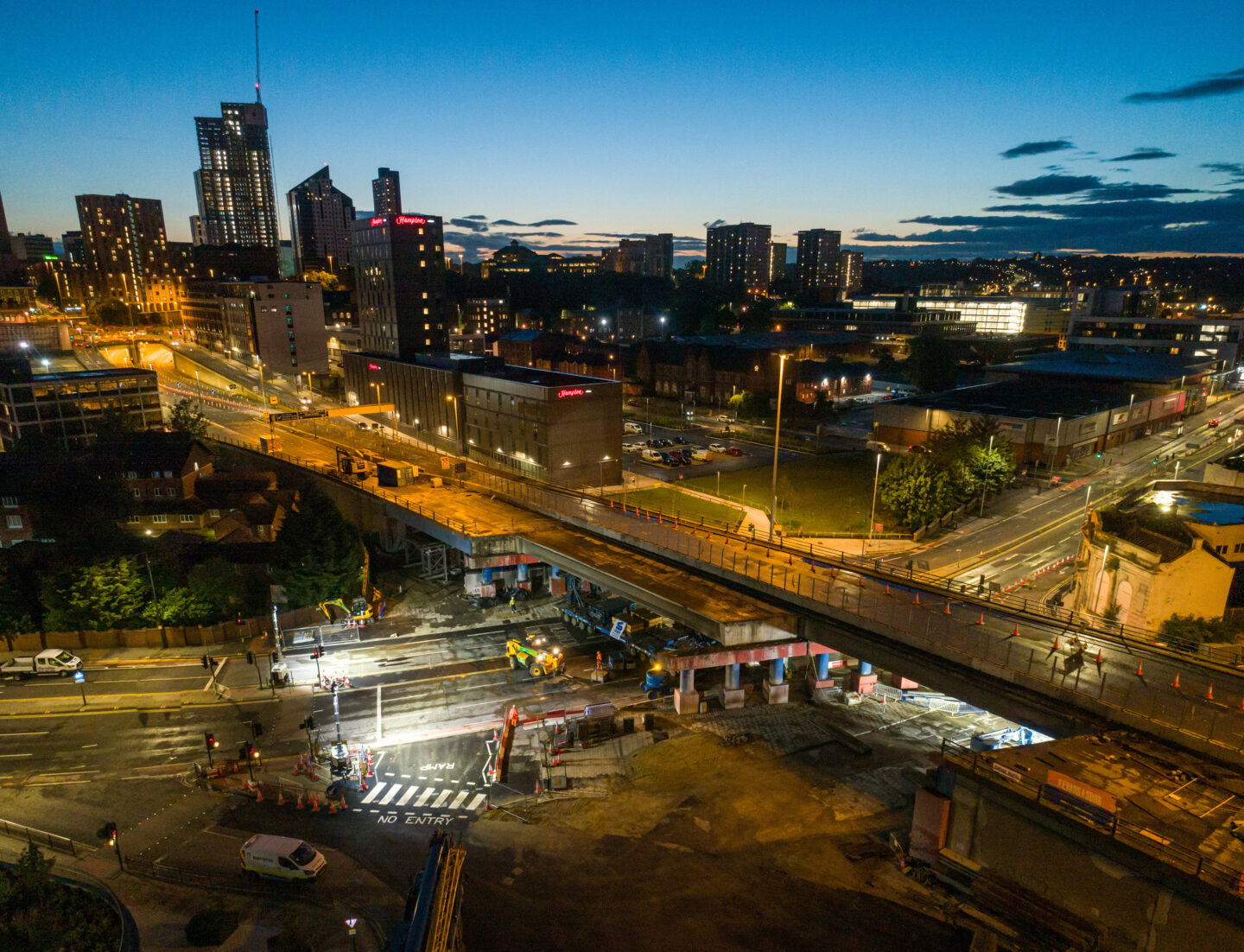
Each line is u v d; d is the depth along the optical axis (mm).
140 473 92438
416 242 156125
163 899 37469
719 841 41062
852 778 47250
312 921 35812
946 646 44281
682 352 184875
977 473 94438
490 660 65188
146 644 67375
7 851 41562
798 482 108250
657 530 73125
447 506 85438
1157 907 29250
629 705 57750
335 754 48125
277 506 87875
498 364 124562
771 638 52781
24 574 70250
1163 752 35156
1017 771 34281
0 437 123250
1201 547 59375
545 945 33688
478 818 43969
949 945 33156
